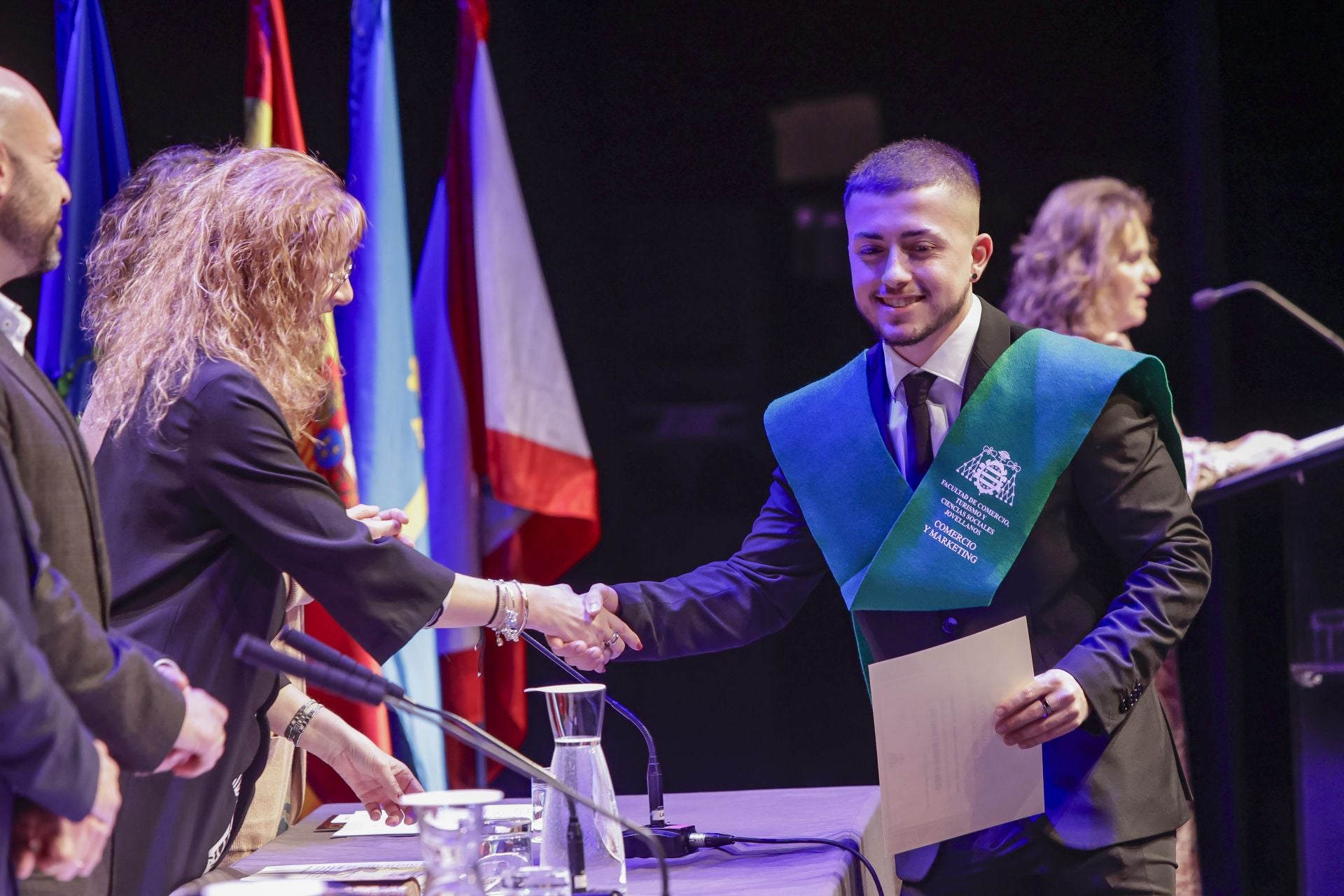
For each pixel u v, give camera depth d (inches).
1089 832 101.0
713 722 261.1
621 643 119.1
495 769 208.1
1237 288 217.0
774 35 260.7
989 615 106.3
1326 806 212.5
